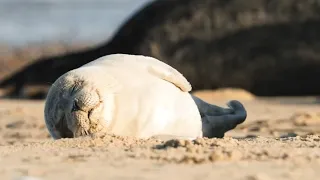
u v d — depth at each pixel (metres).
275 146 17.78
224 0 64.12
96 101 18.55
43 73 67.06
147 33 64.25
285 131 27.91
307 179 13.22
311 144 18.45
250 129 29.30
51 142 18.31
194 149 16.30
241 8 63.69
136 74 19.83
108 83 19.14
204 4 64.12
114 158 15.55
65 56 67.75
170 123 19.80
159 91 19.75
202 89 64.31
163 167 14.36
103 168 14.23
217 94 58.78
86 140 18.08
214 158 15.22
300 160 15.30
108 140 18.16
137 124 19.28
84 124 18.70
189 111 20.33
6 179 12.92
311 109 42.38
